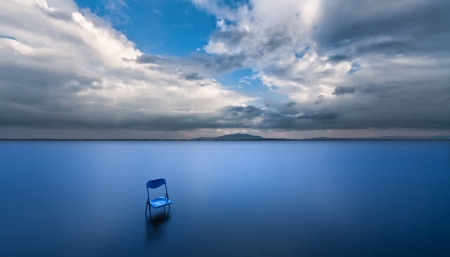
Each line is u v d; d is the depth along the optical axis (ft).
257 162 46.24
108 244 10.68
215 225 13.08
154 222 13.55
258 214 15.07
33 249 10.17
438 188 22.74
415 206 16.88
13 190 21.52
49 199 18.49
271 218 14.32
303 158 54.13
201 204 17.29
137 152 71.15
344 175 30.50
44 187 22.79
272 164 42.93
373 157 54.29
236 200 18.49
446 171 33.58
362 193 20.83
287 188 22.77
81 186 23.30
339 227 12.87
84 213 15.15
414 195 20.04
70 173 31.09
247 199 18.86
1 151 65.62
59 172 31.91
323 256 9.64
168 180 26.99
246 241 11.06
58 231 12.17
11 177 28.25
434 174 31.04
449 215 14.89
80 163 42.04
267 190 21.99
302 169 36.09
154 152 72.43
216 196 19.69
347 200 18.48
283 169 36.24
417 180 27.02
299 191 21.49
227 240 11.14
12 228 12.58
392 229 12.58
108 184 24.34
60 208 16.21
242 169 36.37
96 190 21.63
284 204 17.37
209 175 30.42
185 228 12.62
